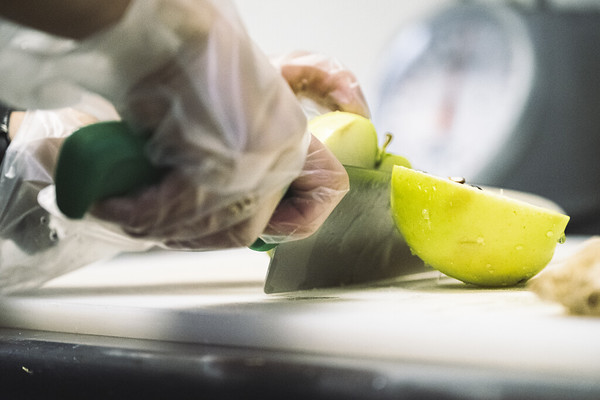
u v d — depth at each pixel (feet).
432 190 1.54
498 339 1.16
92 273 2.12
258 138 1.19
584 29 3.69
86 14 1.11
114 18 1.12
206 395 1.19
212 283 1.82
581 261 1.24
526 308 1.29
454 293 1.52
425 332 1.19
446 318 1.21
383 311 1.28
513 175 3.76
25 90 1.18
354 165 1.65
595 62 3.67
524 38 3.69
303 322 1.26
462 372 1.11
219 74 1.17
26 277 1.61
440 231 1.55
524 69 3.68
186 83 1.16
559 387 1.07
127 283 1.85
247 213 1.24
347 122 1.65
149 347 1.29
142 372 1.23
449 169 3.86
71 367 1.28
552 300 1.24
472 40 3.81
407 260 1.80
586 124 3.69
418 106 3.94
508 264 1.54
